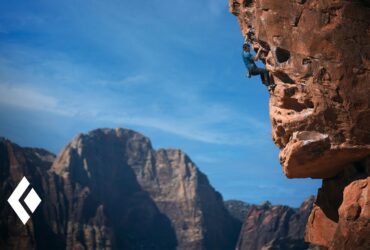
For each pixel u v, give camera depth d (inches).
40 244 6727.4
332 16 939.3
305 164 985.5
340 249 938.1
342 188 1061.8
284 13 961.5
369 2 932.6
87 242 7401.6
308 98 947.3
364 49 928.9
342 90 933.2
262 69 1035.9
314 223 1159.0
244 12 1057.5
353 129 938.1
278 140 1018.7
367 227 912.3
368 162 960.3
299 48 952.3
